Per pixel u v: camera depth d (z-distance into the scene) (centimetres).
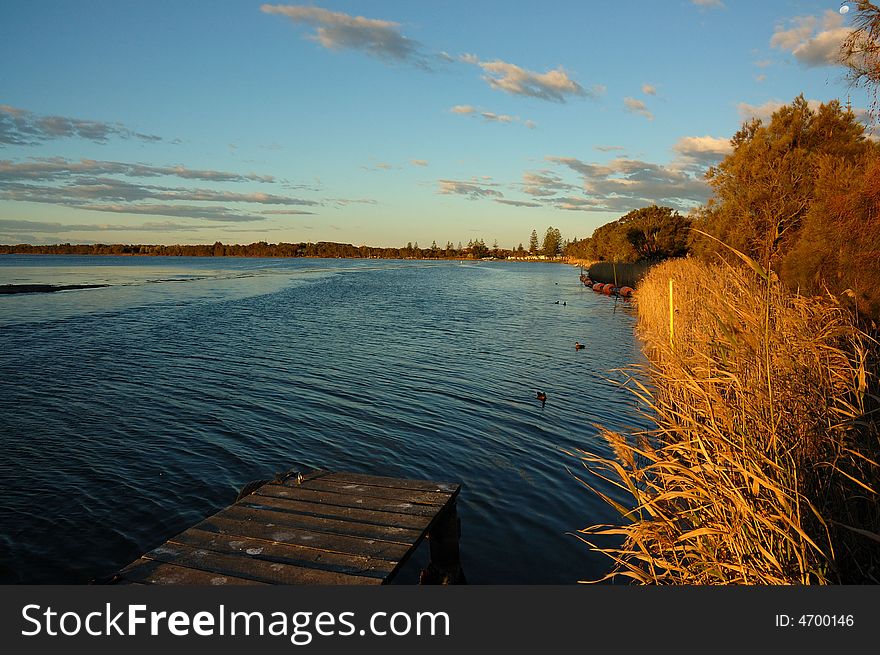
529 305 3444
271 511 501
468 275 8575
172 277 7038
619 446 488
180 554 424
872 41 765
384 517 484
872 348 554
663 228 5641
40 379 1316
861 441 422
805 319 557
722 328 501
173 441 888
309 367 1484
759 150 1933
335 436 916
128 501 671
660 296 1753
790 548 353
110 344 1850
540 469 775
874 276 963
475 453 838
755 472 366
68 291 4362
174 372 1409
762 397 422
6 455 818
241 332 2170
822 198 1174
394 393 1201
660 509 435
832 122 1956
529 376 1371
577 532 600
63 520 620
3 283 5178
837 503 386
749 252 1834
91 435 915
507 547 570
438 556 520
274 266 12788
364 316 2795
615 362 1552
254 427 962
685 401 527
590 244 10344
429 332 2195
